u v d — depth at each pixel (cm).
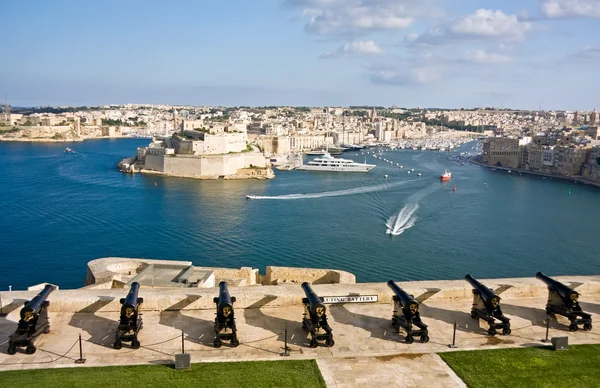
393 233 13225
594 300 2631
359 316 2362
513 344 2102
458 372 1848
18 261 10656
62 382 1712
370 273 10056
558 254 11688
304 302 2155
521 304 2550
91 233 13038
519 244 12475
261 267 10344
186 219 14838
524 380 1800
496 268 10581
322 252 11462
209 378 1759
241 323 2250
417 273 10112
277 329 2197
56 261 10706
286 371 1825
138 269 4047
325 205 17512
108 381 1723
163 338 2089
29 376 1753
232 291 2467
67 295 2361
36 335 1994
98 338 2078
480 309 2305
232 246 11931
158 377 1759
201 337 2108
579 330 2256
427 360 1942
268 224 14275
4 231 13088
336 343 2078
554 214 16575
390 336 2158
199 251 11512
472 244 12369
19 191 19388
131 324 2006
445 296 2578
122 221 14438
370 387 1734
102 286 3431
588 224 14962
